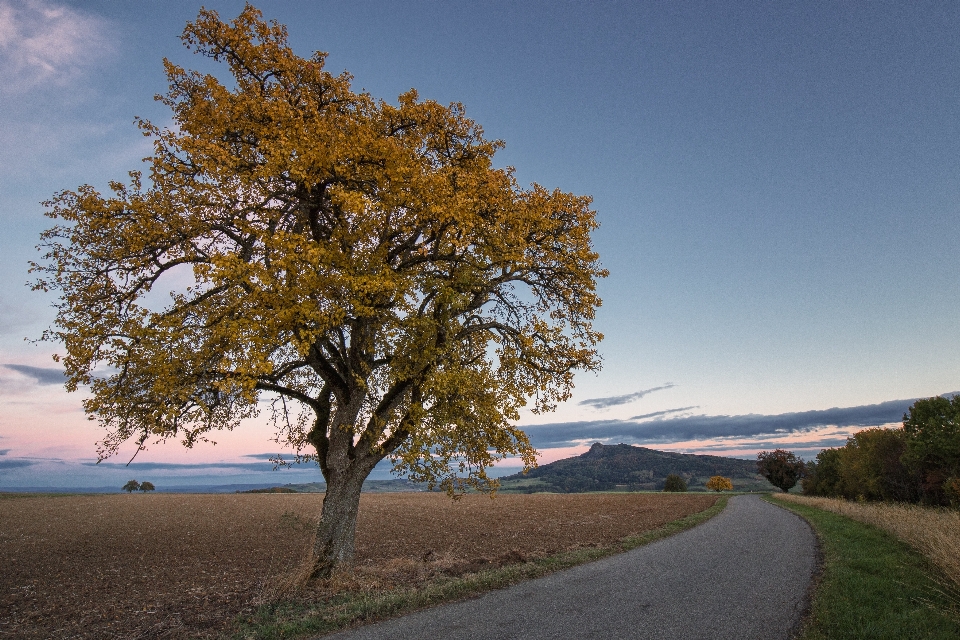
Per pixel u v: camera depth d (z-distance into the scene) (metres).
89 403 10.35
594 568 12.28
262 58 12.80
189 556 16.97
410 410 11.95
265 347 10.28
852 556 13.42
